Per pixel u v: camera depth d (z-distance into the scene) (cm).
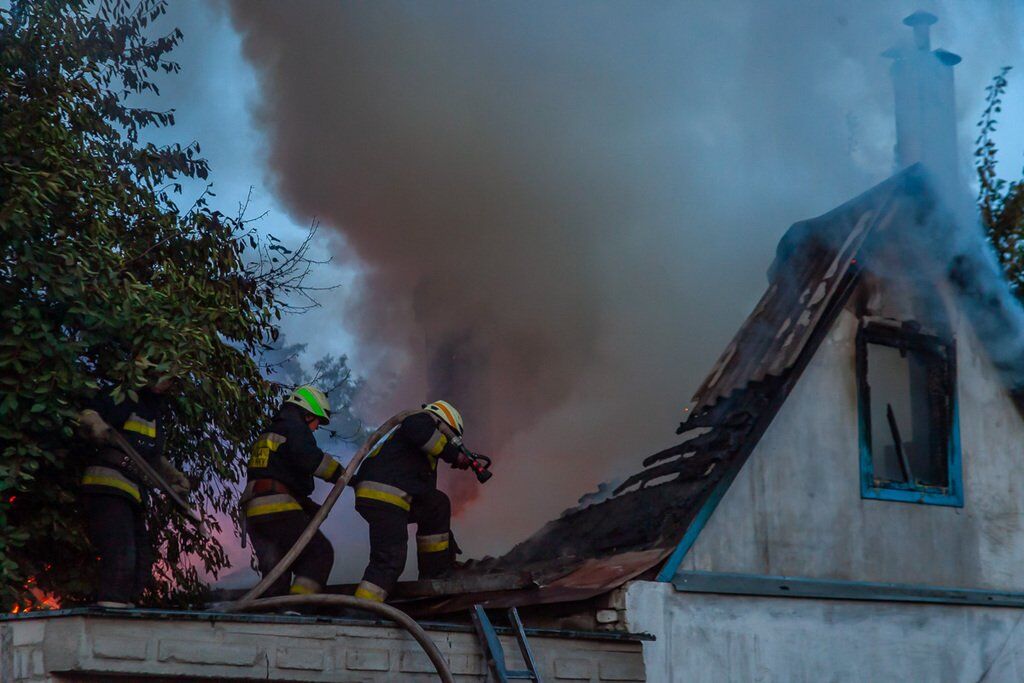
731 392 852
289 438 694
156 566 914
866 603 823
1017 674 884
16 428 758
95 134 938
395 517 698
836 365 863
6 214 759
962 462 911
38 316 759
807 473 824
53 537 818
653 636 711
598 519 865
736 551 773
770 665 761
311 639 587
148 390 668
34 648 534
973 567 891
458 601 763
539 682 632
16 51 847
